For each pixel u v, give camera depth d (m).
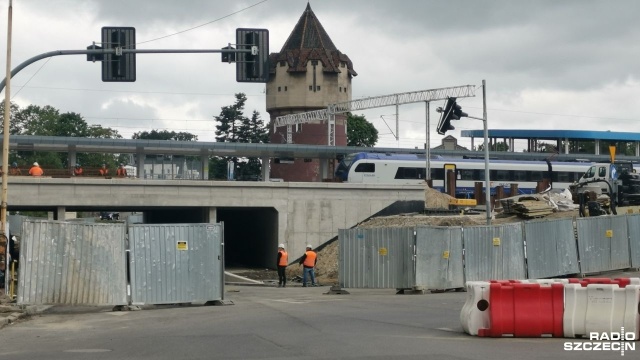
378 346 13.59
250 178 110.25
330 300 25.67
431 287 28.97
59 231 22.08
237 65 24.48
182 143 78.06
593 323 14.52
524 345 13.70
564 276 32.75
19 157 114.06
